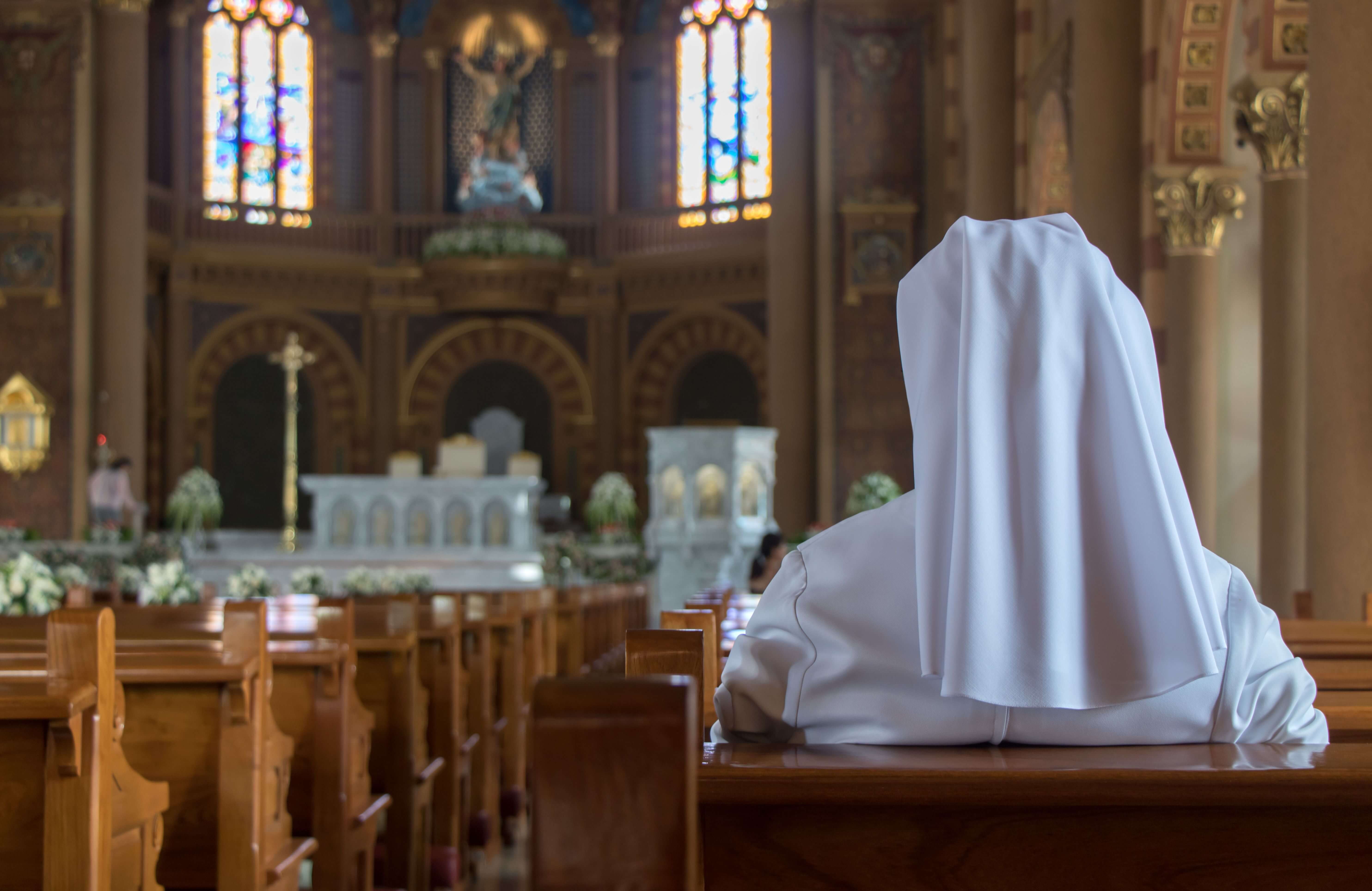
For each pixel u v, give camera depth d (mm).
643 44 27359
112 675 3057
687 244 26391
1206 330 11906
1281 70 10508
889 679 1952
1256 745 1930
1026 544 1868
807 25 22234
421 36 27344
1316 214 7660
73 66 21453
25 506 21078
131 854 3396
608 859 1327
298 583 11891
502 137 26516
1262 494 10492
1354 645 4688
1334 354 7523
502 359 27172
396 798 5754
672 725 1333
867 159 21766
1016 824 1700
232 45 26125
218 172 25891
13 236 21297
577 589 11227
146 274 23000
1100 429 1922
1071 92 14445
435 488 17703
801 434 21734
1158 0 12211
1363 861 1698
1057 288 1967
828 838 1709
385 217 26953
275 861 4188
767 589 2123
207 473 25250
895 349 21516
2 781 2924
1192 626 1852
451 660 6625
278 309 25969
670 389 26734
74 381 21203
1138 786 1644
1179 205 11938
